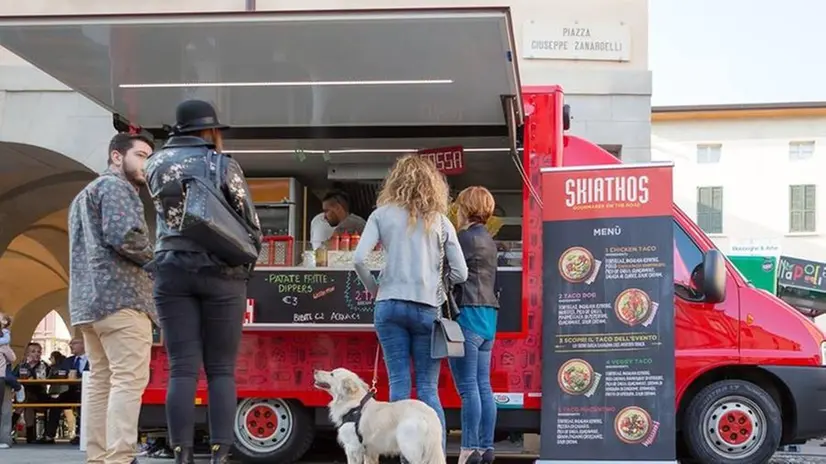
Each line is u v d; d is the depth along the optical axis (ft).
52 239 73.20
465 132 29.43
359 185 34.01
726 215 111.34
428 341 19.31
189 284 15.78
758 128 111.34
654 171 24.56
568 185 24.98
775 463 31.71
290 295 26.68
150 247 18.28
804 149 110.52
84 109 41.14
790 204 110.01
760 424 25.46
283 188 33.37
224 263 15.89
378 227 19.51
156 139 29.66
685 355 25.68
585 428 24.23
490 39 21.34
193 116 16.37
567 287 24.72
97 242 18.07
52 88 41.27
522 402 25.17
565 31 39.93
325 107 27.58
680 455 27.02
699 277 26.09
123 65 24.00
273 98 26.71
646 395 24.11
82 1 41.42
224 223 15.52
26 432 50.16
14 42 22.34
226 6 41.42
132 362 18.04
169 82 25.41
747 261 55.62
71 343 52.70
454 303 20.27
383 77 24.49
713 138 111.96
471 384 21.63
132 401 17.90
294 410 26.78
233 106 27.58
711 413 25.61
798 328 25.89
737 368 26.09
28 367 50.60
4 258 79.30
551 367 24.57
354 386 19.61
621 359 24.27
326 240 29.48
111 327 17.90
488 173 32.65
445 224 19.72
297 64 23.63
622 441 24.06
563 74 39.78
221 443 15.96
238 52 22.85
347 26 20.94
